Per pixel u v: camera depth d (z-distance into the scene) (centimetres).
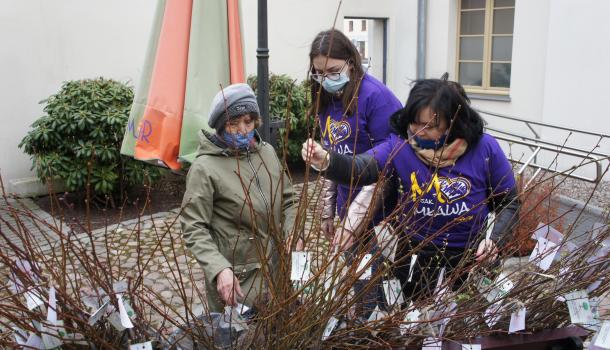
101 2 642
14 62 597
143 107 416
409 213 167
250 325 155
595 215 377
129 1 662
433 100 192
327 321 147
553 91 703
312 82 259
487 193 209
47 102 576
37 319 136
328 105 263
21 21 595
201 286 336
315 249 171
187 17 402
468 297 167
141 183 561
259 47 324
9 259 139
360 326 155
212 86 404
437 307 164
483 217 208
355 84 246
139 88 420
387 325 154
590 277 172
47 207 559
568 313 174
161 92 401
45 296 140
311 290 152
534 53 757
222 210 207
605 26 631
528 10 755
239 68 414
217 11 402
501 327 171
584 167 644
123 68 670
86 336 139
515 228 192
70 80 632
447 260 187
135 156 414
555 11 688
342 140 257
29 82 609
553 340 170
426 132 195
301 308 146
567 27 674
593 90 653
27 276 139
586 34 653
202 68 402
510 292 168
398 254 184
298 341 148
